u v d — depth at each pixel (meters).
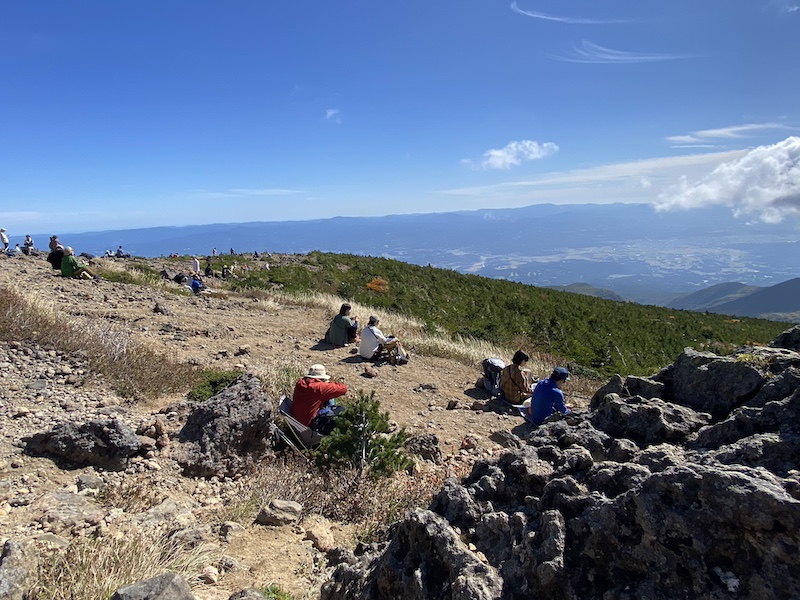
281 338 12.79
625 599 1.97
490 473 2.99
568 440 3.16
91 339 8.55
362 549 3.47
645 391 3.70
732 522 1.86
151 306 14.30
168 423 6.17
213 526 4.26
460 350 13.70
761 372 3.09
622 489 2.38
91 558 3.18
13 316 8.47
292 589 3.38
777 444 2.27
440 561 2.41
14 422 5.55
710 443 2.73
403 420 8.08
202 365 9.09
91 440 5.04
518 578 2.23
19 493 4.29
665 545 1.98
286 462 5.81
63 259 16.67
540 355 16.64
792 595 1.68
